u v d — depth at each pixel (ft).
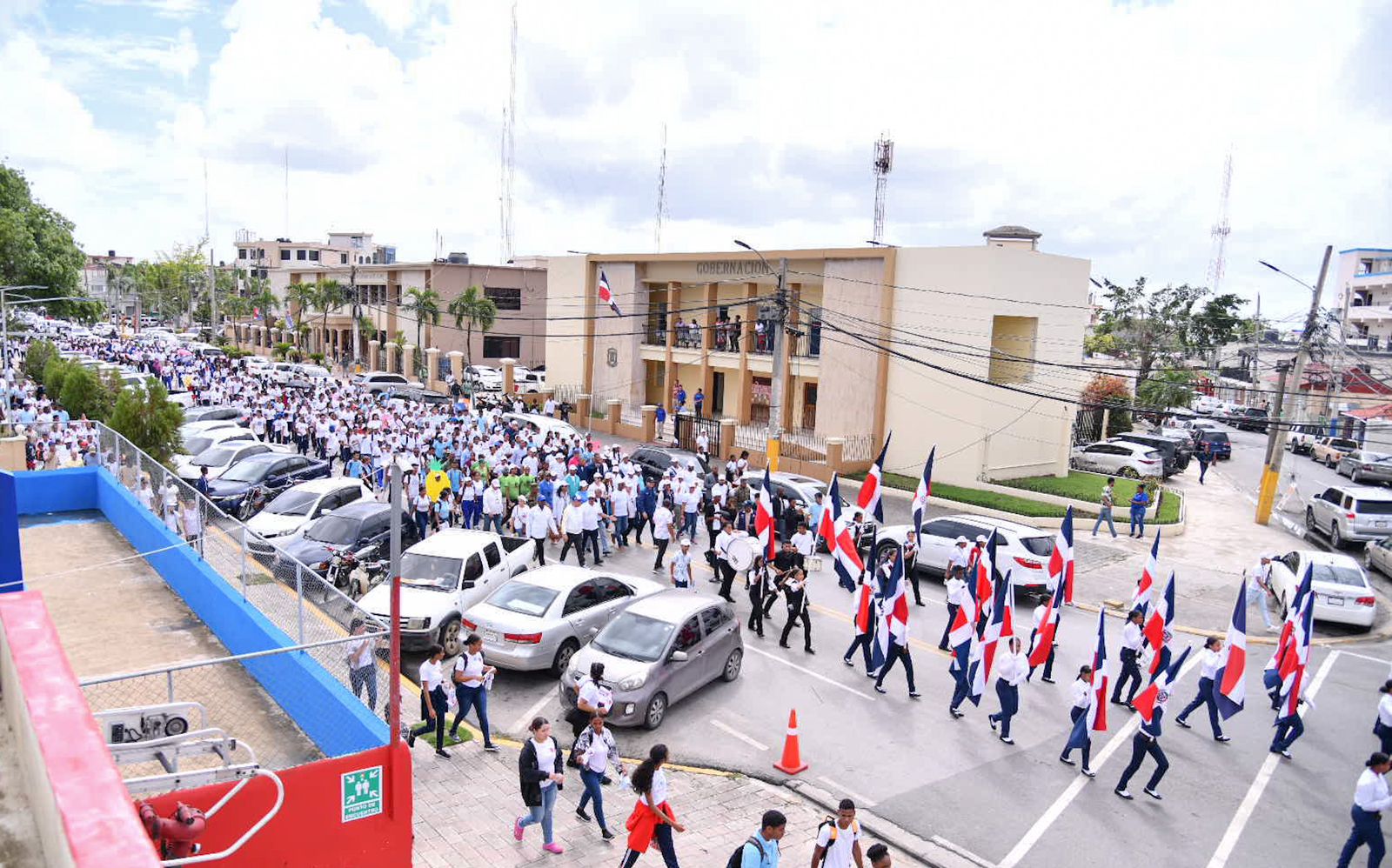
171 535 47.55
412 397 144.36
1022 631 60.08
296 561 34.63
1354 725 48.57
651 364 149.79
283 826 25.41
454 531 57.57
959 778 40.78
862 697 48.98
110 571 50.11
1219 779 41.75
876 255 109.81
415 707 44.16
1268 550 86.69
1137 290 193.67
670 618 46.01
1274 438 97.86
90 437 82.89
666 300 146.61
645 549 76.23
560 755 33.27
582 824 35.50
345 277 226.79
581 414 142.31
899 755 42.65
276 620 36.73
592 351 150.92
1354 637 64.18
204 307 329.31
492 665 47.50
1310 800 40.11
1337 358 156.15
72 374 102.22
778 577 59.62
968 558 59.52
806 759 41.81
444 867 31.89
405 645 48.85
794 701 48.08
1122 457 121.19
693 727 44.57
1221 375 213.87
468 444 90.17
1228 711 44.96
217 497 71.31
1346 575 64.75
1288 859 35.42
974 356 101.09
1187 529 94.79
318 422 99.91
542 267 213.66
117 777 15.43
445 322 195.11
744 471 94.73
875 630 51.03
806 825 36.45
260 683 37.24
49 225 158.61
